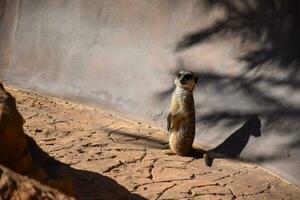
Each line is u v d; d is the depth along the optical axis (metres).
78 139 10.77
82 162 9.47
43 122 11.62
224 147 10.75
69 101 13.22
